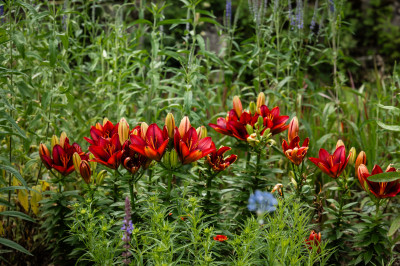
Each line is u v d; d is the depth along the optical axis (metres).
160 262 1.46
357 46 7.73
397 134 3.27
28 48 2.67
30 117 2.49
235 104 2.30
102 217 1.70
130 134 1.86
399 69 3.50
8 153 2.47
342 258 2.13
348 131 3.48
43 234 2.44
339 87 3.31
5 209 2.31
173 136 1.90
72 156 2.05
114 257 1.81
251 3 3.16
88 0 3.33
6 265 2.35
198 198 1.87
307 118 3.57
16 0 2.13
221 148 2.00
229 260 1.89
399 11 8.59
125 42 3.06
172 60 3.77
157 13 2.81
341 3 3.12
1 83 2.14
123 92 2.75
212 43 5.04
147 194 2.01
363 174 1.95
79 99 3.25
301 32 3.20
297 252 1.66
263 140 2.10
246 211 2.24
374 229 2.03
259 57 3.18
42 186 2.46
